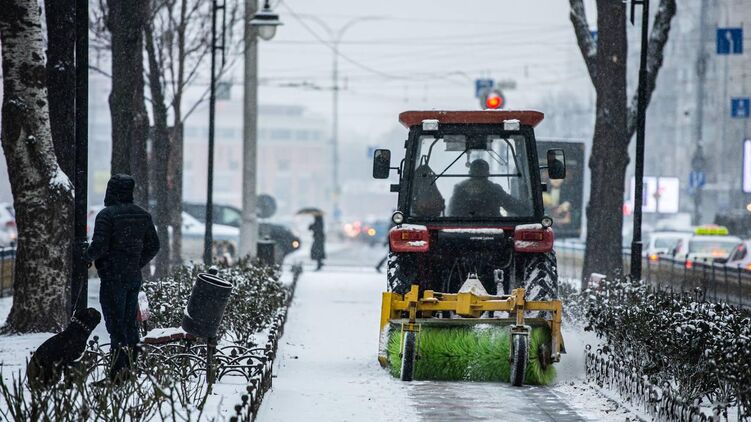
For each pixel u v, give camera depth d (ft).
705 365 90.07
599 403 95.55
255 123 259.80
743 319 96.58
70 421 73.56
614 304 125.70
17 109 130.11
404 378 107.96
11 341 123.54
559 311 108.27
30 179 130.82
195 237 289.33
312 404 93.66
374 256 458.09
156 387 74.33
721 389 91.76
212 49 210.59
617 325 112.27
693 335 92.38
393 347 112.16
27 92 130.31
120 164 173.68
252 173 259.39
